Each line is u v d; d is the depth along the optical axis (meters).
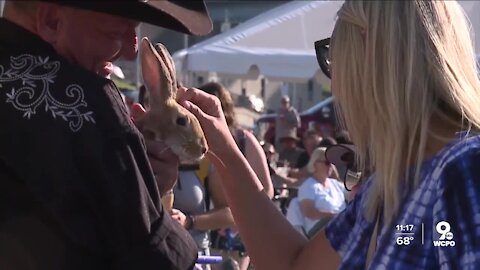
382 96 1.51
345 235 1.75
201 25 1.63
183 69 8.62
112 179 1.44
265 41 8.18
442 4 1.53
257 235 1.97
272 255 1.94
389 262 1.50
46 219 1.46
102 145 1.44
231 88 26.28
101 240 1.46
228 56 8.27
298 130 13.62
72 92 1.47
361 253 1.61
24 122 1.45
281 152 10.55
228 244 3.94
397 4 1.52
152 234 1.48
